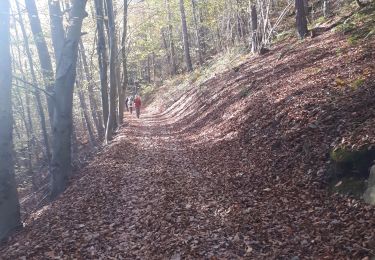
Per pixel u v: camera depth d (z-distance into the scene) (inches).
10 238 258.4
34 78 614.5
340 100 295.6
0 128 263.1
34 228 264.2
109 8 618.5
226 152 373.7
